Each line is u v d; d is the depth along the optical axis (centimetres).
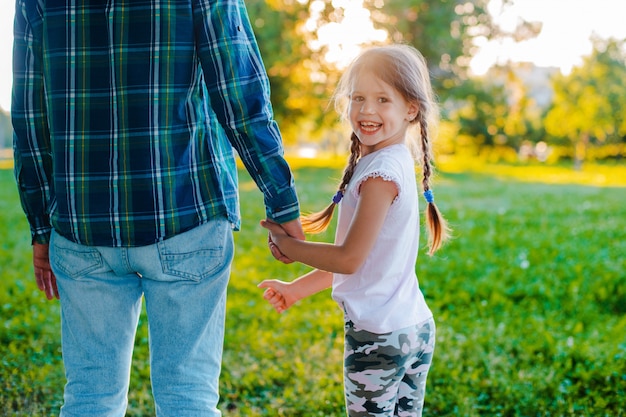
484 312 534
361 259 208
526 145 3606
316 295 558
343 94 236
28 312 491
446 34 2234
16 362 395
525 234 921
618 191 1728
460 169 2642
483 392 367
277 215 212
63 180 202
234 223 215
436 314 529
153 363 211
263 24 1908
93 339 211
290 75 2188
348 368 226
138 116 197
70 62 199
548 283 634
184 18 197
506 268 697
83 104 200
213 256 208
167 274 204
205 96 212
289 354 421
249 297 560
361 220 209
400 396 239
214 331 215
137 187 198
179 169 201
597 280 632
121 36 196
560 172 2742
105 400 211
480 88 2720
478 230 943
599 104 3091
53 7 200
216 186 208
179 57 197
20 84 211
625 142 3278
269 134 205
